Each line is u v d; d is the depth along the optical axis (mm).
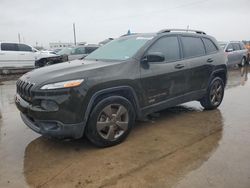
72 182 2836
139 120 4879
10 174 3047
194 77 4891
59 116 3217
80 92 3297
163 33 4488
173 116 5137
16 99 3857
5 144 3926
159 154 3434
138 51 4012
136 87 3883
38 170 3117
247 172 2951
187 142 3811
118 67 3725
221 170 3002
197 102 6309
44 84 3229
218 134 4105
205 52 5238
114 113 3691
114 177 2910
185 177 2875
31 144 3904
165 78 4293
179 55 4625
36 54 14000
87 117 3416
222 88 5688
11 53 13266
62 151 3613
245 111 5453
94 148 3672
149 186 2732
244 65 15453
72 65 3879
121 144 3775
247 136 4008
